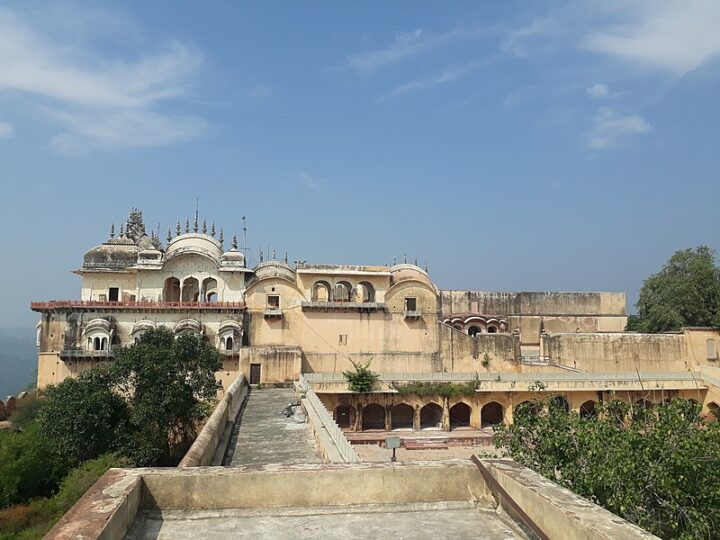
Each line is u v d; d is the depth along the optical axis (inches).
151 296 1804.9
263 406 1234.0
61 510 962.1
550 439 587.5
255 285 1779.0
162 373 1205.7
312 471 253.1
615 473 507.5
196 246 1834.4
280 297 1788.9
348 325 1814.7
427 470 260.5
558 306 2340.1
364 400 1626.5
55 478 1111.6
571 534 196.7
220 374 1660.9
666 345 1951.3
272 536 224.1
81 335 1669.5
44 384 1644.9
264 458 735.1
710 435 544.7
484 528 236.4
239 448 799.1
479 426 1664.6
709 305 2075.5
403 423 1737.2
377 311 1833.2
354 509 250.5
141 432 1187.9
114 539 198.5
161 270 1814.7
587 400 1731.1
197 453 553.0
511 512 241.6
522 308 2316.7
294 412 1095.6
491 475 257.1
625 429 619.2
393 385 1631.4
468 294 2285.9
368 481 255.3
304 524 236.2
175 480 242.5
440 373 1662.2
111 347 1637.6
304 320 1791.3
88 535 178.1
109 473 243.4
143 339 1326.3
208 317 1716.3
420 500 257.4
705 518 487.8
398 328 1835.6
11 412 1705.2
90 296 1829.5
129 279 1851.6
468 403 1668.3
